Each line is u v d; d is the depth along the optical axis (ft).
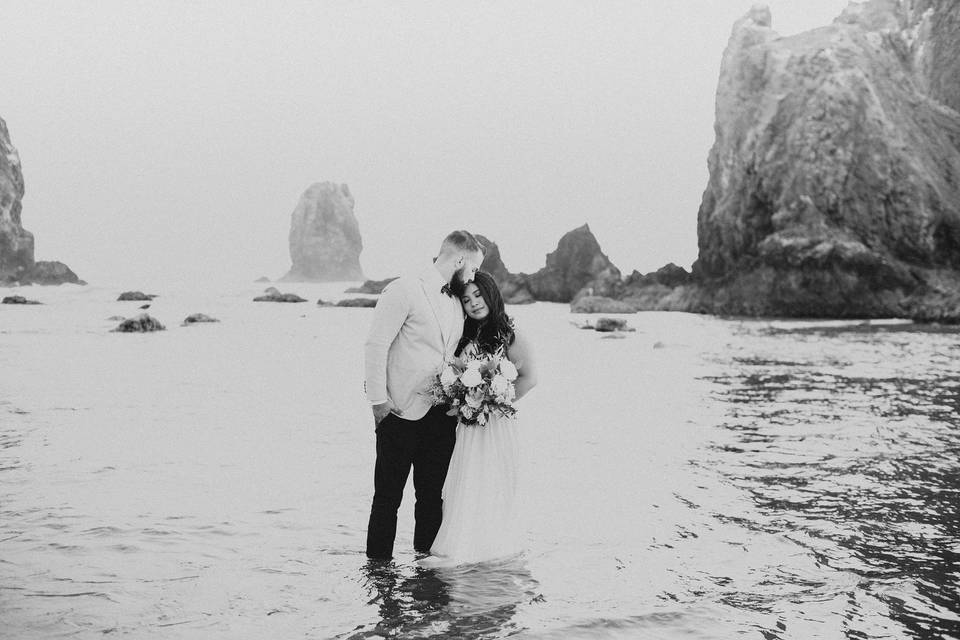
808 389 37.76
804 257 116.26
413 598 12.03
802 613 11.42
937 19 138.31
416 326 14.28
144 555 13.96
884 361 50.72
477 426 14.67
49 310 124.16
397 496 14.32
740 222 132.77
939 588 12.50
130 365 46.88
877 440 25.00
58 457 21.99
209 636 10.48
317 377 42.50
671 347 63.10
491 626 10.86
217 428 26.89
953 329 82.89
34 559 13.64
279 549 14.49
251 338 71.82
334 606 11.66
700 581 12.84
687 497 18.31
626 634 10.61
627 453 23.30
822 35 135.95
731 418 29.53
